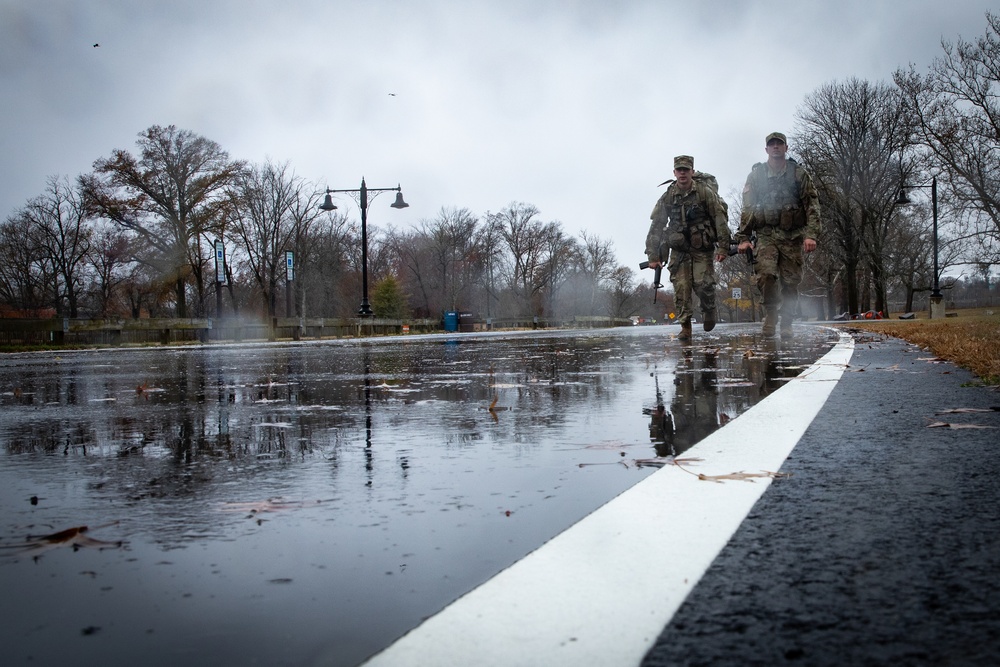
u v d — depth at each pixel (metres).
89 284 57.22
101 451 3.19
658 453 2.79
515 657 1.08
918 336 11.61
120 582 1.52
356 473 2.59
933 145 31.33
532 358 9.68
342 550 1.71
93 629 1.28
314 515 2.03
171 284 44.09
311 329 30.75
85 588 1.49
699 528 1.71
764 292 12.45
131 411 4.68
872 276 48.84
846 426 3.19
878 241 46.28
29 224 54.66
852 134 43.34
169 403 5.11
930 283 53.16
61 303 55.59
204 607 1.38
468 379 6.51
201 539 1.82
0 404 5.29
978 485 2.09
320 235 65.31
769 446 2.76
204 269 58.19
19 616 1.34
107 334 23.86
